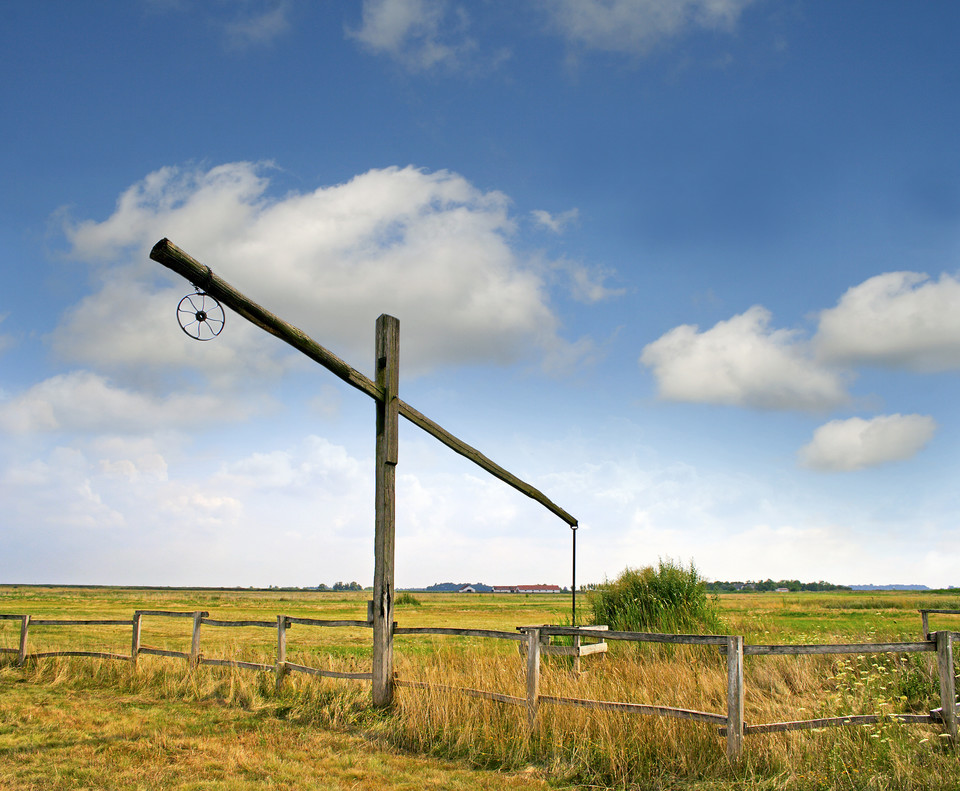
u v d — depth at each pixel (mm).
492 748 7012
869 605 47000
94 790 5707
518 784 6105
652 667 9477
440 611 48938
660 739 6520
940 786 5492
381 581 8750
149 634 21281
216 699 9438
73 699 9469
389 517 8938
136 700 9414
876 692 8789
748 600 66500
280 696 9211
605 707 6906
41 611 34531
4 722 8008
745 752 6117
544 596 124625
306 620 9438
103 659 11336
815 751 6109
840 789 5566
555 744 6801
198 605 51562
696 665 9945
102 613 33625
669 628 13516
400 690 8391
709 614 14281
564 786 6070
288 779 6133
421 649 17156
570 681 9125
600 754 6574
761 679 10641
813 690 9984
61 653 11836
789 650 6332
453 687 8055
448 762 6785
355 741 7449
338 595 113750
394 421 9195
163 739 7301
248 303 7059
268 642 20109
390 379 9180
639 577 14930
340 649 18031
